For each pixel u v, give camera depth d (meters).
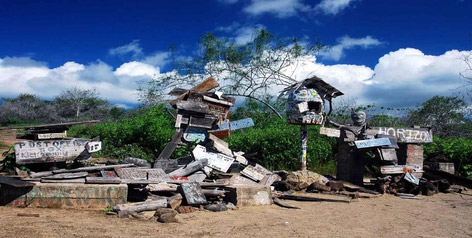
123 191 7.25
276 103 21.66
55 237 5.22
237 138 14.96
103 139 16.55
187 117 9.70
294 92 11.03
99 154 15.31
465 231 6.44
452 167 12.21
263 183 9.30
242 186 8.25
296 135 14.00
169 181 8.09
